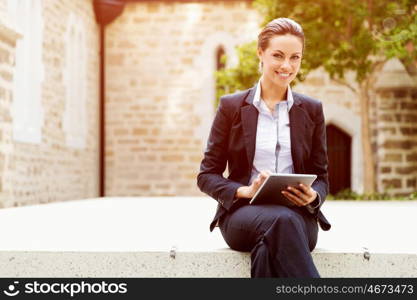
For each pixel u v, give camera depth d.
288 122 5.38
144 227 8.84
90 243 6.36
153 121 26.09
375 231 8.10
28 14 18.36
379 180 25.19
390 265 5.42
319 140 5.47
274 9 19.22
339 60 19.16
